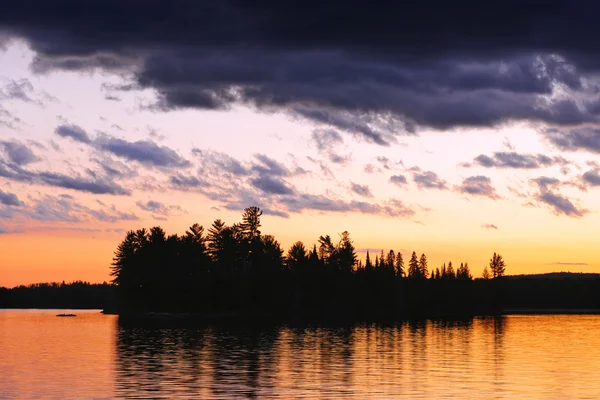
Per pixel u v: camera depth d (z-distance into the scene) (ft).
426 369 192.13
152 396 144.56
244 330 393.29
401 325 475.31
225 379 169.17
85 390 151.64
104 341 298.15
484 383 165.27
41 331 381.40
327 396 145.69
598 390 155.94
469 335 356.38
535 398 145.59
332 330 397.60
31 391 150.41
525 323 540.93
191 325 458.09
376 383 163.94
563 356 234.17
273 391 151.33
